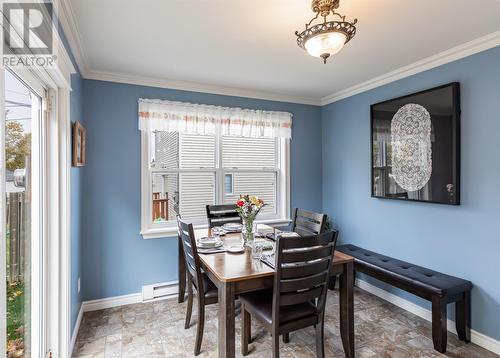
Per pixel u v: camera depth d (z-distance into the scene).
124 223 3.04
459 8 1.83
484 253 2.27
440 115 2.53
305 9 1.83
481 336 2.28
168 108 3.16
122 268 3.03
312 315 1.89
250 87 3.47
